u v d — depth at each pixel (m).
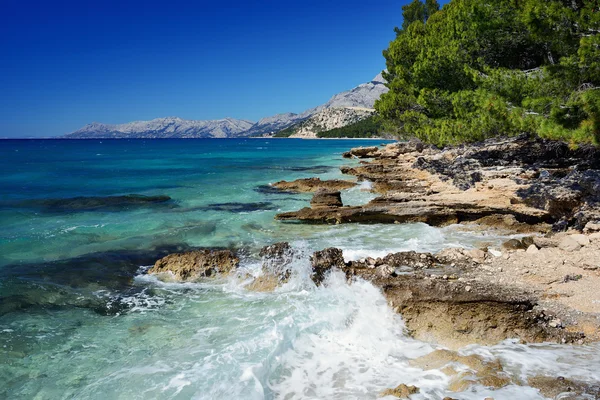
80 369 6.73
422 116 32.56
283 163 54.25
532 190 16.02
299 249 11.27
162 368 6.68
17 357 7.11
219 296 9.86
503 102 14.95
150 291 10.23
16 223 17.48
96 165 52.00
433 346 7.49
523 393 5.68
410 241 14.19
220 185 30.95
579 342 7.09
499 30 17.89
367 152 60.66
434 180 24.45
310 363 6.91
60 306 9.30
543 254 10.74
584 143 14.03
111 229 16.47
